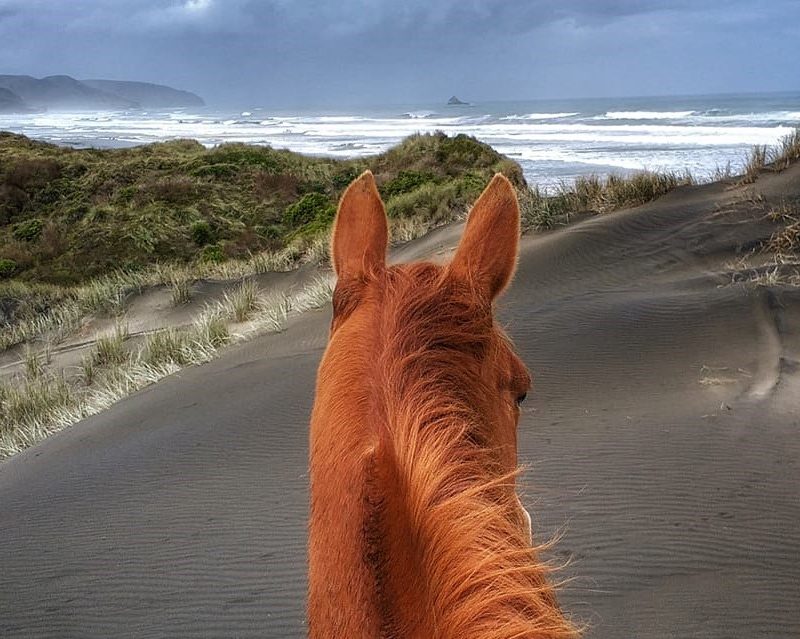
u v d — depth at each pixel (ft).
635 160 145.59
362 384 4.03
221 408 23.94
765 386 19.33
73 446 24.59
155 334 39.75
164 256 78.38
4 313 56.24
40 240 84.84
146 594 13.94
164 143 146.00
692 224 34.94
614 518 13.89
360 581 3.18
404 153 103.96
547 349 23.20
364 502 3.26
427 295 4.50
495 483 3.31
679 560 12.57
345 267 5.33
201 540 15.52
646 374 20.93
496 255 5.21
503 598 2.91
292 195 96.32
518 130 264.93
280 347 31.14
